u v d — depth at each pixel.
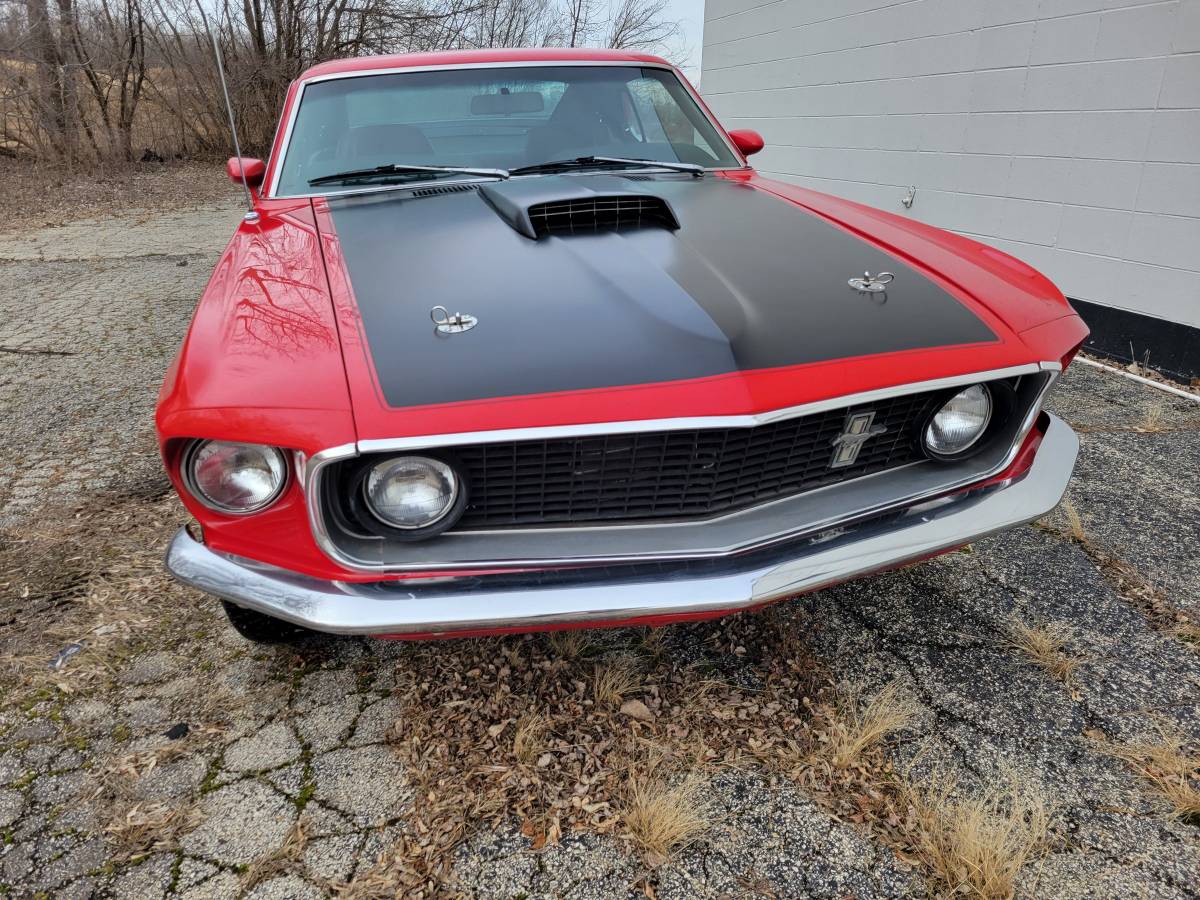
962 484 1.89
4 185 12.88
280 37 16.83
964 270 2.12
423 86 2.95
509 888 1.56
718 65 8.20
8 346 5.10
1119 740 1.88
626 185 2.44
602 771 1.83
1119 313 4.37
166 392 1.64
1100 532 2.74
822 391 1.65
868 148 6.17
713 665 2.15
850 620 2.32
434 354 1.63
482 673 2.13
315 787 1.80
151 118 17.09
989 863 1.53
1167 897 1.52
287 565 1.64
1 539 2.83
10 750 1.92
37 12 13.82
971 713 1.97
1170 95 3.92
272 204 2.65
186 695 2.09
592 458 1.64
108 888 1.58
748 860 1.61
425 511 1.60
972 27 5.03
